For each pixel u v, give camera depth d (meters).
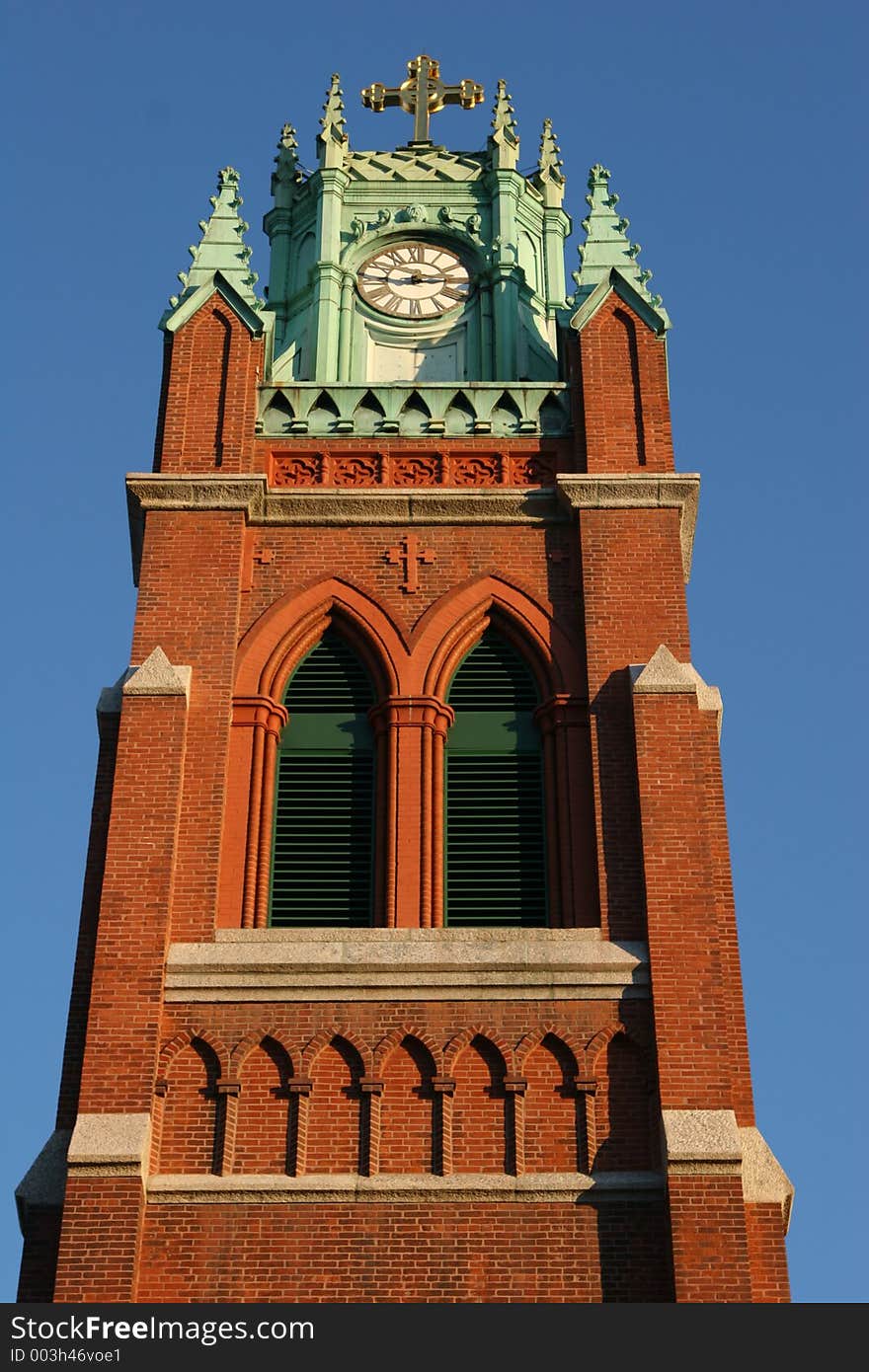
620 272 44.66
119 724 38.25
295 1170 33.53
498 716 39.78
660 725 37.94
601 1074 34.47
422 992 35.09
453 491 41.62
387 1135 33.94
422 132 51.91
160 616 39.69
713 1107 33.72
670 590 40.12
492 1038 34.72
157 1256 32.62
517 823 38.50
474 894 37.66
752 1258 32.62
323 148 50.22
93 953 36.50
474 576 40.88
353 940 35.78
